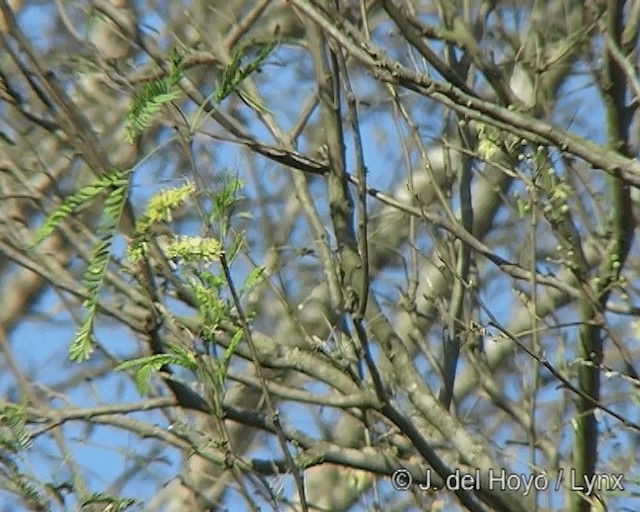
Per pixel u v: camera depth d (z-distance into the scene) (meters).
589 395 11.82
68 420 11.50
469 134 13.02
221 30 14.58
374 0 12.17
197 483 13.60
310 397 11.69
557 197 11.79
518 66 13.21
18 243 12.21
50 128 12.10
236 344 9.22
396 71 10.10
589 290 11.80
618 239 11.79
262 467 11.12
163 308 10.68
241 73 9.85
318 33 11.81
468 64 12.39
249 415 11.65
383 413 11.36
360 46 10.77
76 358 9.24
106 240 9.22
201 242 9.00
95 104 13.51
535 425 12.38
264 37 13.69
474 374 13.84
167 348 10.26
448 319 12.54
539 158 11.61
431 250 15.59
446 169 13.06
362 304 11.26
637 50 11.88
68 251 12.38
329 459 11.82
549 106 12.54
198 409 11.36
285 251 15.12
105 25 13.71
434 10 13.48
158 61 12.64
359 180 11.30
